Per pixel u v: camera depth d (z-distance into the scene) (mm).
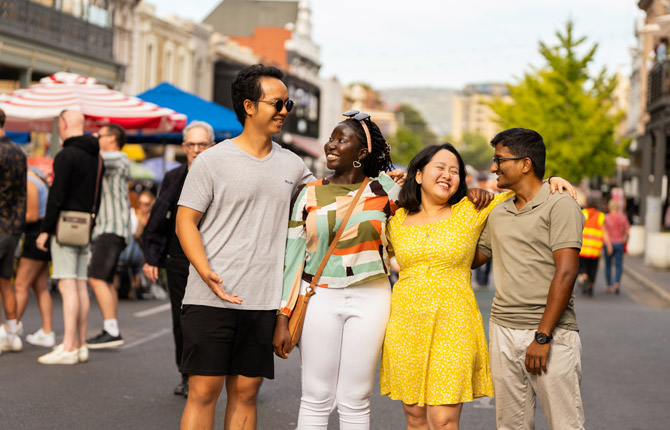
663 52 32375
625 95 108750
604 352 10273
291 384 8125
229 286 4637
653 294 17984
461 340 4668
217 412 6910
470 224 4715
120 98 12828
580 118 40656
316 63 74562
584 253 17234
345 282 4715
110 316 9320
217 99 48469
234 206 4645
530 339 4531
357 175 4855
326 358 4754
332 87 81125
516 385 4656
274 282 4738
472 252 4754
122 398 7301
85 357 8852
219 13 73125
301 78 63000
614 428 6723
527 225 4523
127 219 9219
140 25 36906
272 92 4664
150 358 9180
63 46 28938
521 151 4527
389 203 4801
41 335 9508
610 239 18422
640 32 25078
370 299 4746
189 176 4668
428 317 4660
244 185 4637
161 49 39844
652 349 10555
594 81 41344
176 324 6984
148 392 7551
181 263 6852
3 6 25469
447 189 4688
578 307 15242
